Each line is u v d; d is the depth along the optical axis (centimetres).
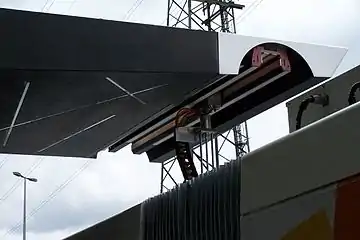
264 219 728
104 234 1266
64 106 1512
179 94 1487
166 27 1313
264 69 1484
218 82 1476
